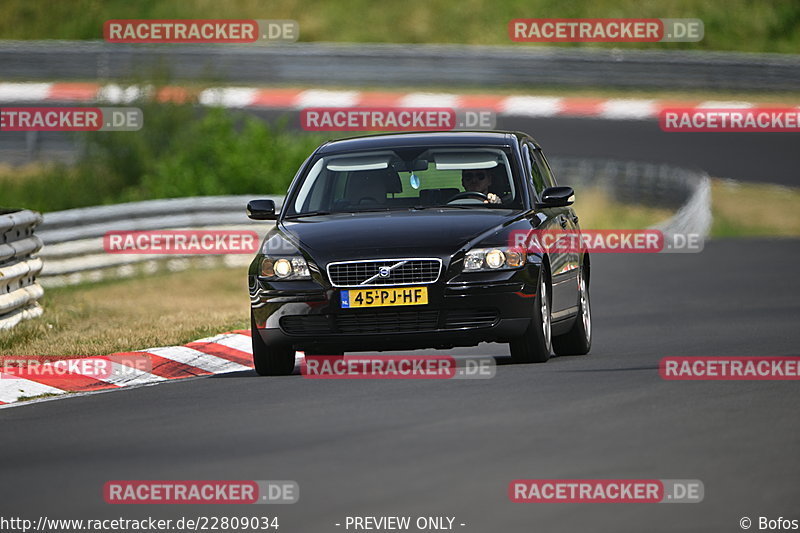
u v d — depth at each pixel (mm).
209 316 48062
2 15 164750
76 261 66938
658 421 25109
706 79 136000
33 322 46188
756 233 97375
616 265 72750
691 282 63812
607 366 33594
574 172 109625
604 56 138125
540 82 138875
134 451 24203
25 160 112812
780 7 160125
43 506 20312
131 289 65688
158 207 70812
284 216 36750
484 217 34594
